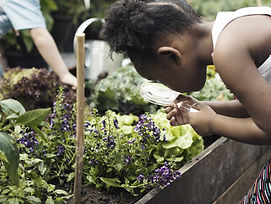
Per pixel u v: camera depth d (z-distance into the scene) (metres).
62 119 1.40
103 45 2.38
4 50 3.67
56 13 4.28
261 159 2.22
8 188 1.17
